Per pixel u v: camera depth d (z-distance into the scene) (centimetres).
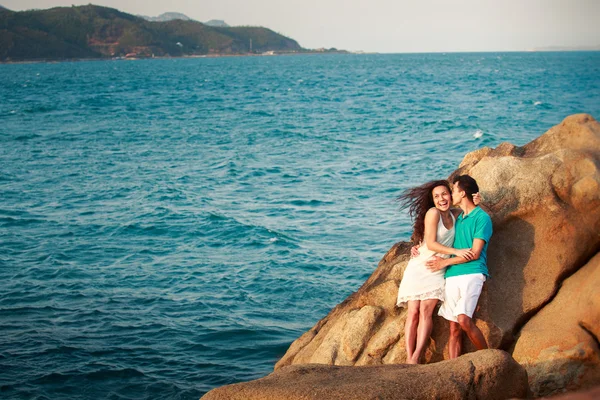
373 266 1530
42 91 8375
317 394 476
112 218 1967
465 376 497
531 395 571
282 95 7419
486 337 644
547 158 698
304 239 1752
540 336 614
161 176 2638
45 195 2288
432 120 4462
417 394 479
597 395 386
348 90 8150
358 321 697
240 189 2402
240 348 1112
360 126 4275
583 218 670
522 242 684
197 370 1034
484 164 729
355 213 2011
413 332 653
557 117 4516
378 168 2761
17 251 1638
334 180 2523
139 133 4031
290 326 1205
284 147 3412
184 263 1557
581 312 611
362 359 685
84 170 2777
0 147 3425
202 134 3975
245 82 10519
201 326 1196
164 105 6175
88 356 1071
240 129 4203
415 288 652
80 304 1295
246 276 1464
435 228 654
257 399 486
